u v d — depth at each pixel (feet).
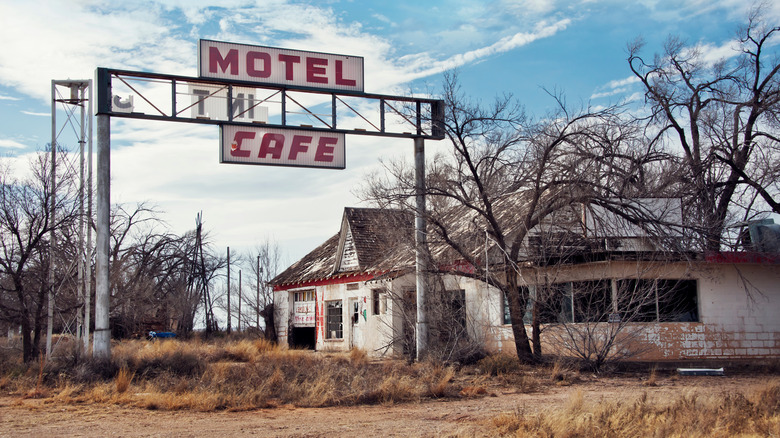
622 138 63.21
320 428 35.14
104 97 55.42
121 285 123.85
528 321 73.87
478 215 69.87
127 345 89.81
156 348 82.38
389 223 76.07
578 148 61.72
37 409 40.60
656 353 65.31
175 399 42.68
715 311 67.05
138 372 54.34
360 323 93.25
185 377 50.52
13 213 64.23
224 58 58.70
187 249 168.25
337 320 101.86
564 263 65.21
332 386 47.70
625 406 36.52
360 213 101.45
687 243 63.26
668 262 64.75
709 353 66.28
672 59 97.19
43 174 64.03
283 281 116.88
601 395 47.21
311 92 62.34
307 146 61.26
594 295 67.31
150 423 36.42
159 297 159.53
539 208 65.46
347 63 63.31
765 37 91.15
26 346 62.75
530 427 32.83
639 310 65.57
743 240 73.72
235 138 58.85
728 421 32.65
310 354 85.97
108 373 53.26
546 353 68.69
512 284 66.28
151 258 148.87
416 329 66.80
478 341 70.33
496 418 35.86
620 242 65.57
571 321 68.95
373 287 88.94
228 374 52.47
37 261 64.95
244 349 80.48
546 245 65.67
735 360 66.59
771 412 35.78
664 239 61.82
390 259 80.64
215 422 37.06
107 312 54.95
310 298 110.01
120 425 35.60
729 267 67.82
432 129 66.13
